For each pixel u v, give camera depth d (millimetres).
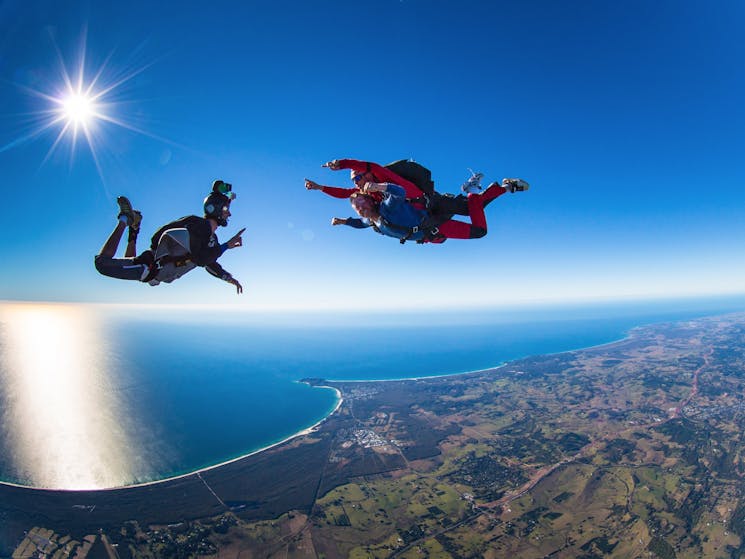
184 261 5059
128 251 5148
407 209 5762
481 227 6504
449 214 6285
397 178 5781
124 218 5023
